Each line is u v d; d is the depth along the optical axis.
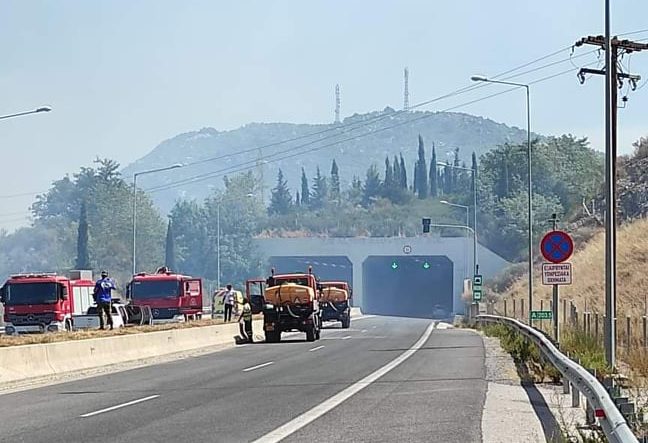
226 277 124.50
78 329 46.84
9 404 20.44
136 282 59.38
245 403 19.42
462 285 104.56
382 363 30.00
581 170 128.12
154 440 14.50
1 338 35.53
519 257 110.19
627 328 31.98
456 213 135.50
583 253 75.31
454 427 15.52
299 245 114.19
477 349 37.31
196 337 40.88
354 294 109.12
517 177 129.00
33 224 153.12
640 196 87.69
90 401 20.59
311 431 15.20
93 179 141.88
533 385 22.52
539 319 35.50
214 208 132.38
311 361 31.50
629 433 9.09
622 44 32.91
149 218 126.38
